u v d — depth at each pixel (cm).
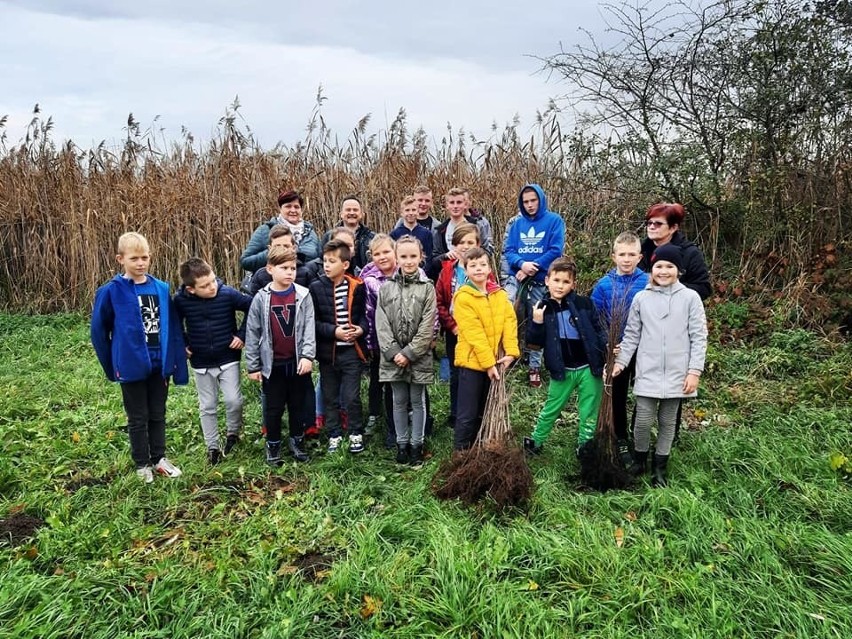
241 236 838
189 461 429
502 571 297
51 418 504
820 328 654
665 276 383
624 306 395
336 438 450
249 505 372
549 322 413
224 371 430
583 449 396
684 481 388
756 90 749
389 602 279
